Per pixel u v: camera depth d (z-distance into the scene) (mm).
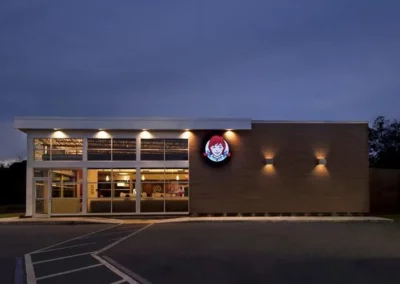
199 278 9867
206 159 30141
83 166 29859
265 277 9945
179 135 30328
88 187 29859
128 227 23406
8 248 15547
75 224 26062
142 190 30031
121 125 29406
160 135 30281
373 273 10422
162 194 30047
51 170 29828
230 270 10812
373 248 14789
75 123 29156
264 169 30297
